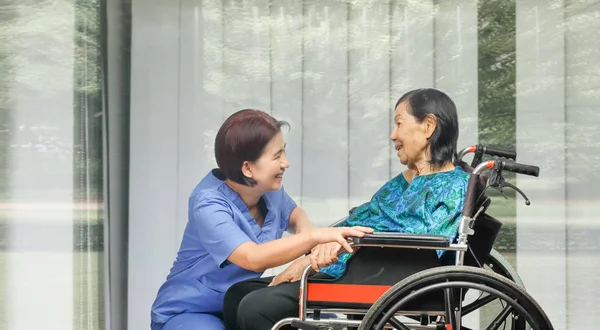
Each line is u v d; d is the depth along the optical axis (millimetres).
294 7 3029
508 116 2977
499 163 1733
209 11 3027
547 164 2951
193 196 2246
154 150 3014
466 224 1724
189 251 2297
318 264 1752
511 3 2975
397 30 3018
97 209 2996
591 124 2928
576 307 2912
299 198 3020
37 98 2990
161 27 3021
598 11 2928
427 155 1977
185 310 2273
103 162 3002
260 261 1979
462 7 2994
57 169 2984
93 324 2975
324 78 3027
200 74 3023
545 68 2961
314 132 3025
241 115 2234
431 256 1793
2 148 2969
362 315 1937
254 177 2205
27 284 2953
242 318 1887
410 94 2025
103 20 3004
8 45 2979
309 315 2336
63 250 2971
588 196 2930
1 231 2953
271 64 3027
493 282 1666
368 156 3014
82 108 3002
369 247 1792
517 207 2953
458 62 2994
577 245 2926
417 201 1898
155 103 3018
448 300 1696
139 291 2992
